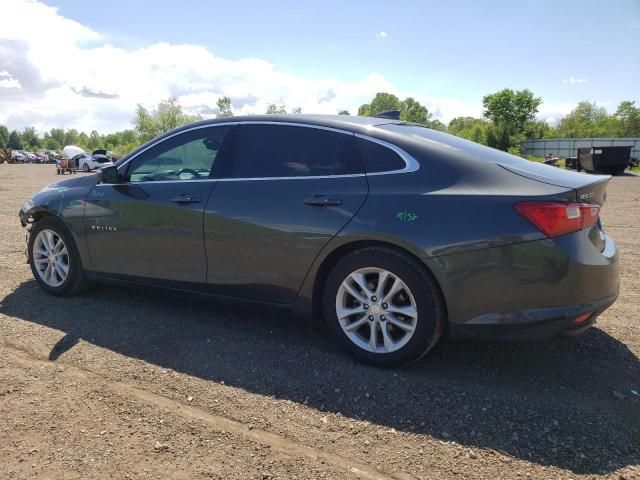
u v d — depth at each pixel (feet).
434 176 10.73
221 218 12.41
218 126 13.46
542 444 8.54
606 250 10.70
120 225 14.08
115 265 14.46
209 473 7.86
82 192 14.92
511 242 9.78
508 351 11.96
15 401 9.73
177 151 13.78
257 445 8.57
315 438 8.79
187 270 13.17
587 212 10.03
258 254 12.06
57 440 8.59
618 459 8.14
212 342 12.42
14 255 20.90
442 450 8.45
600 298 10.12
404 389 10.25
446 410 9.53
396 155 11.22
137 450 8.37
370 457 8.29
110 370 11.08
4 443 8.47
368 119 12.67
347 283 11.22
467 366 11.21
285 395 10.12
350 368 11.12
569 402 9.78
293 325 13.48
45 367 11.14
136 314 14.19
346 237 10.98
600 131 277.64
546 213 9.68
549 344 12.34
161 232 13.41
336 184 11.45
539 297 9.77
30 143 499.10
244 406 9.75
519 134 236.22
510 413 9.41
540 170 11.00
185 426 9.07
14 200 43.50
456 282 10.12
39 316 14.03
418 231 10.33
